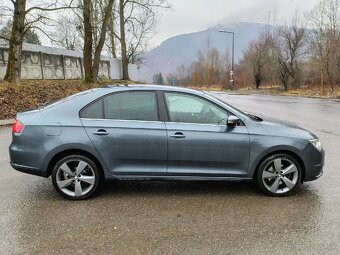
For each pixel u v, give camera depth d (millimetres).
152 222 4293
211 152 5000
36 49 23094
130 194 5250
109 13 24094
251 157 5059
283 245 3742
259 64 46625
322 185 5648
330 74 32375
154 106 5047
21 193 5293
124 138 4910
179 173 5039
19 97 15438
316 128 11648
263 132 5074
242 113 5238
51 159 4910
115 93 5062
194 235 3969
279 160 5117
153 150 4953
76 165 5008
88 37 23203
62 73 26062
